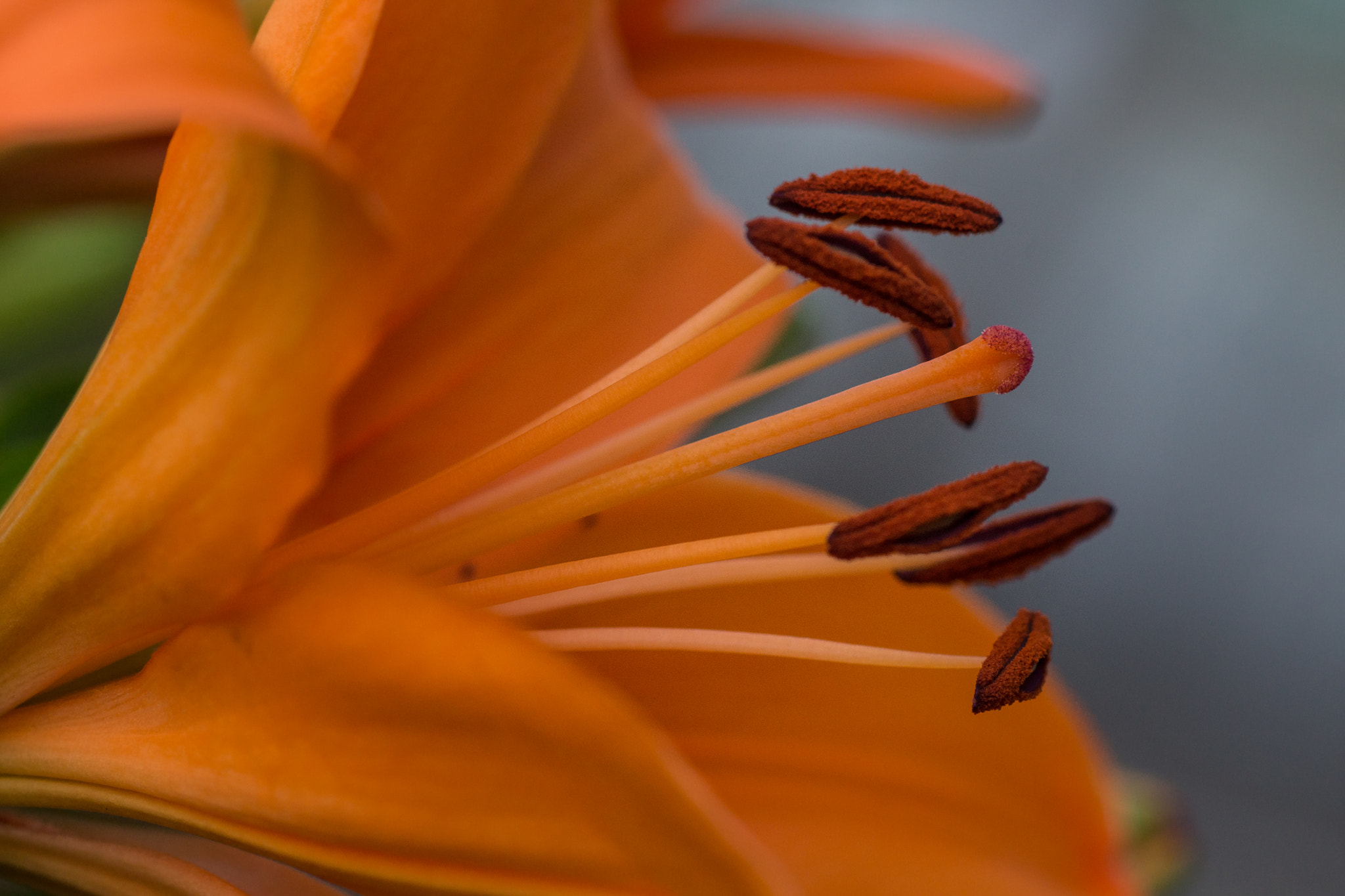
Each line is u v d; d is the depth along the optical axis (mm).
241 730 234
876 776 271
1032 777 272
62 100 207
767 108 313
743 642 251
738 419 323
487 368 263
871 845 269
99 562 235
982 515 251
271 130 213
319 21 234
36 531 235
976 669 272
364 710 230
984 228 256
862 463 768
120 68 211
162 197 233
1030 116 316
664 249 274
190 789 236
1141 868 324
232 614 234
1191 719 809
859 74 312
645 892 229
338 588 231
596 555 267
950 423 779
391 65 243
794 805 270
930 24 772
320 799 232
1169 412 807
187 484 233
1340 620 810
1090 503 260
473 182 251
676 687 269
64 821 264
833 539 250
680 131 774
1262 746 806
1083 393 808
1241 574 813
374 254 224
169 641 238
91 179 281
